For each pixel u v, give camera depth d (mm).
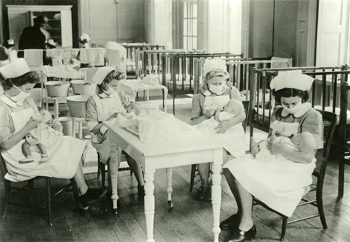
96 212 3631
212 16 9719
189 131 3193
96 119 4004
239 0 9625
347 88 3783
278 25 7605
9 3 13391
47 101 6090
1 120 3252
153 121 3076
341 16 6719
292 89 2986
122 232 3352
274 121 3223
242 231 3109
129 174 4613
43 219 3588
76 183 3662
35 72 3426
